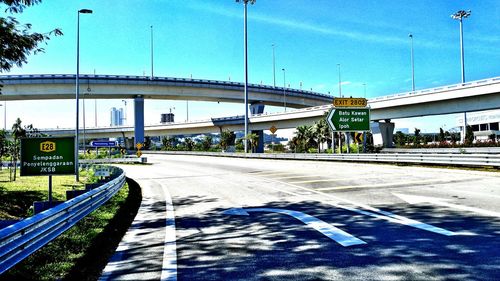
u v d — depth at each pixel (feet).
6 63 35.70
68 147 33.68
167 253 19.97
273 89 279.69
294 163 111.24
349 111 104.73
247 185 53.67
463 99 133.90
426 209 29.09
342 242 20.40
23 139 33.01
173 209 35.22
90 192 28.81
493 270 15.30
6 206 37.47
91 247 21.85
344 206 32.04
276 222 26.58
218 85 253.44
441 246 18.88
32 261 19.03
